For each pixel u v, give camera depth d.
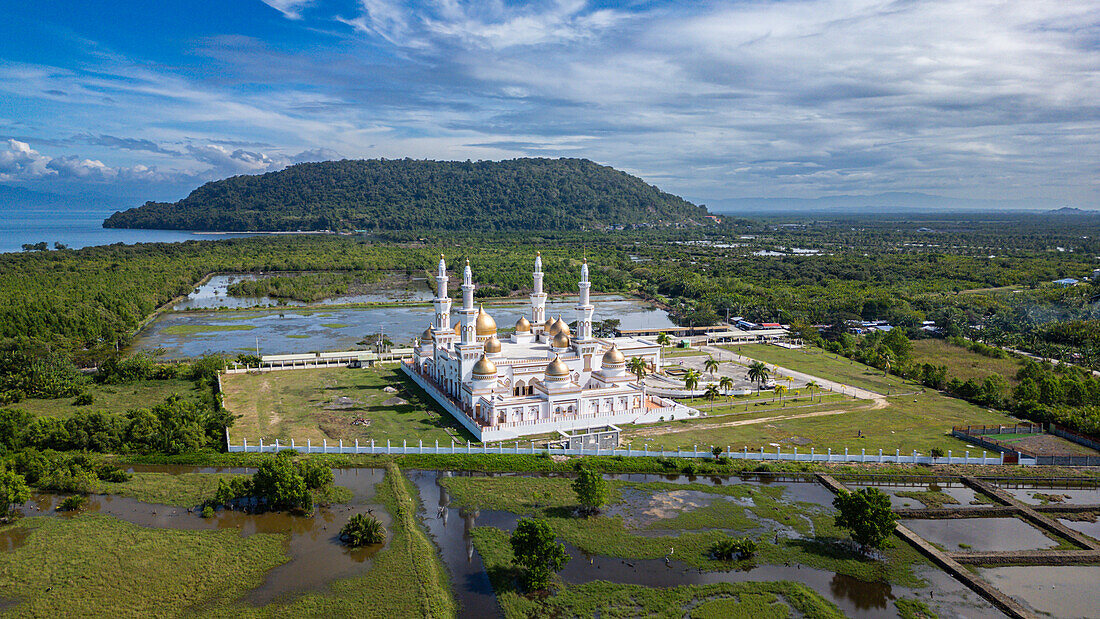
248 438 131.00
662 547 92.12
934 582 84.81
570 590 81.50
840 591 82.50
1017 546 94.56
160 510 100.69
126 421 128.50
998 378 170.50
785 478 118.44
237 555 87.88
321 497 105.25
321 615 75.75
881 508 90.25
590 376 157.12
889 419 149.75
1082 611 78.88
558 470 118.38
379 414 147.62
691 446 129.12
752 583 83.19
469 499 106.50
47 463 108.75
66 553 87.75
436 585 81.31
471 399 140.12
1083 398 157.75
